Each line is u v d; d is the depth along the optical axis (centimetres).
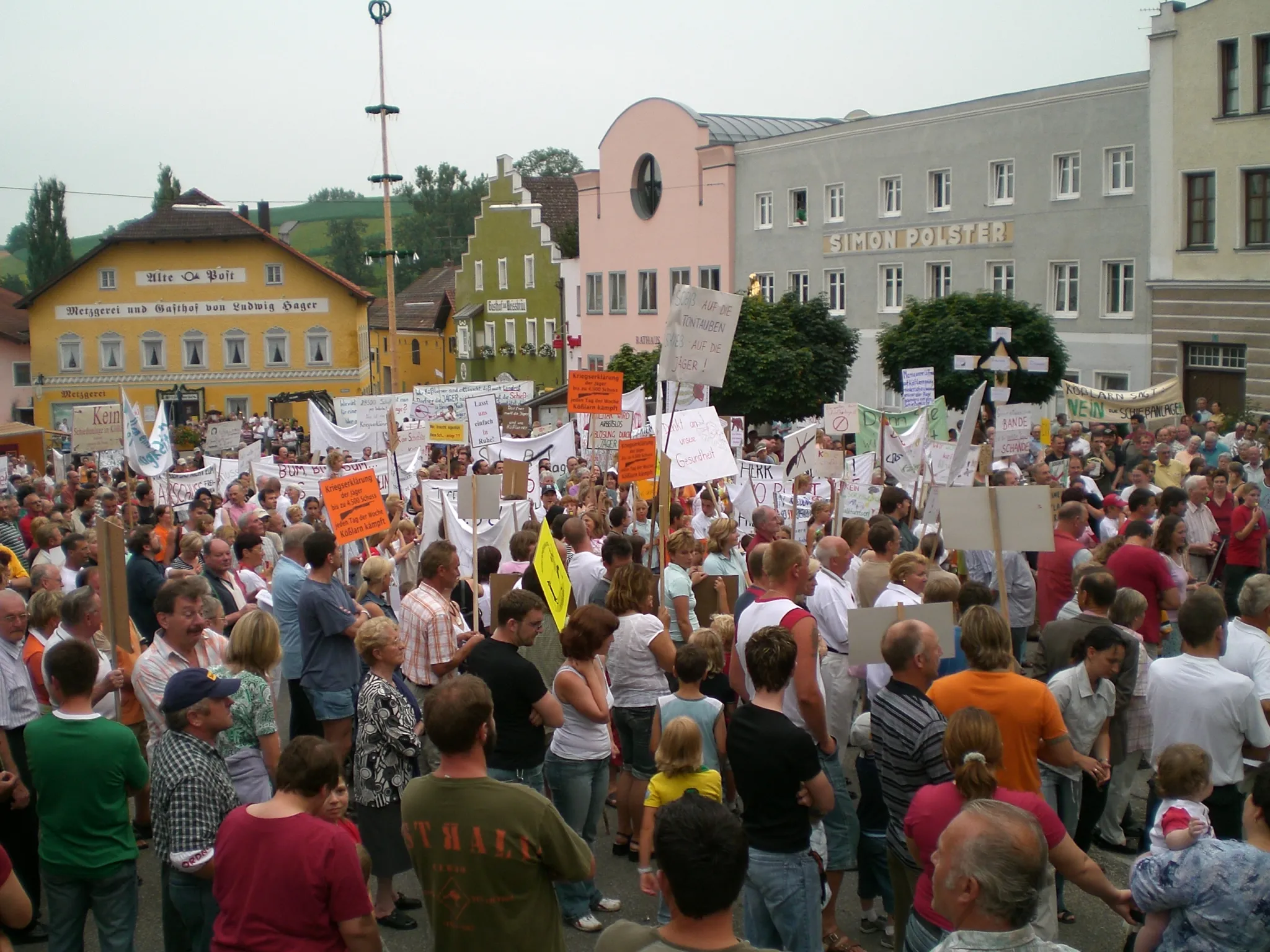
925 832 514
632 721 806
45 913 747
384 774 723
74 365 6488
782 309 3769
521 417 2666
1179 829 509
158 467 1720
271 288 6550
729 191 5047
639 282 5569
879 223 4400
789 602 688
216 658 759
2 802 707
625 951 385
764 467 1588
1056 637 803
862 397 4541
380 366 7638
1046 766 716
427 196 14450
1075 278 3812
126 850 599
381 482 1778
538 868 485
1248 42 3197
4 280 13900
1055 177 3803
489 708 492
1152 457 1966
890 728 586
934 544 1128
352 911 478
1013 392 3183
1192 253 3388
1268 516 1502
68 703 596
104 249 6431
